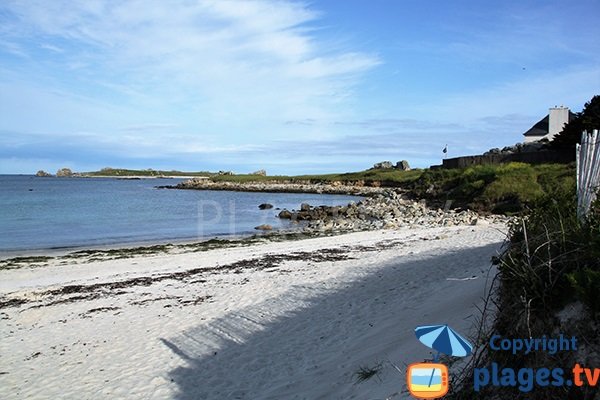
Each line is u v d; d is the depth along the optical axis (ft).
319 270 49.67
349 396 19.35
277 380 23.61
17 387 25.16
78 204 182.39
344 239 75.92
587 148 18.97
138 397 23.27
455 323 21.58
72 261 65.10
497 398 13.94
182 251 72.49
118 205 178.81
